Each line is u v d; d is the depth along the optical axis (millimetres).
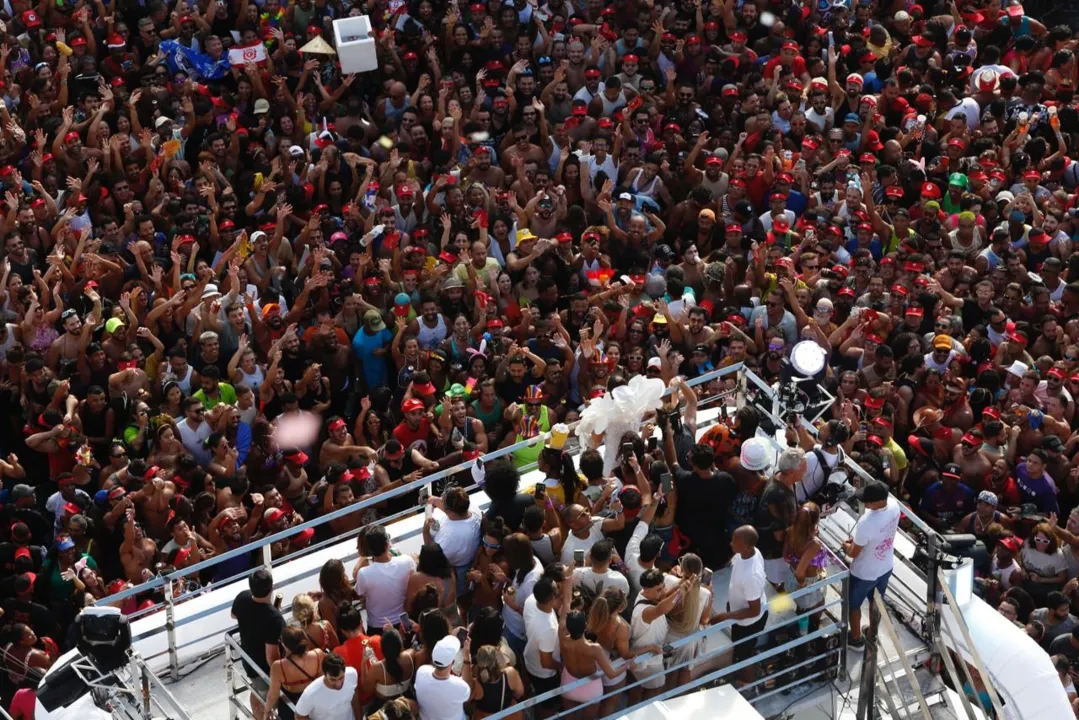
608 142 55344
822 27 62125
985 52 62219
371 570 30750
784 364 44094
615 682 30266
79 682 30906
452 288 47000
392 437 42938
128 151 53031
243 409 42875
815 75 60000
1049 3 71438
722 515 32719
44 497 42875
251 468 41281
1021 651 32469
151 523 39906
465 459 41156
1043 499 42938
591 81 57562
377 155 55250
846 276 48250
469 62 59281
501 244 50344
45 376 43188
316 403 45000
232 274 45531
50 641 37469
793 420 35156
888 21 65062
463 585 32438
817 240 51125
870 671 31375
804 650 32219
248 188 52281
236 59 56469
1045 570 40406
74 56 57438
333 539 35469
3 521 40562
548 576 29312
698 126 55875
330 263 48562
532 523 31484
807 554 31328
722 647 30625
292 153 52781
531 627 29328
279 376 44312
